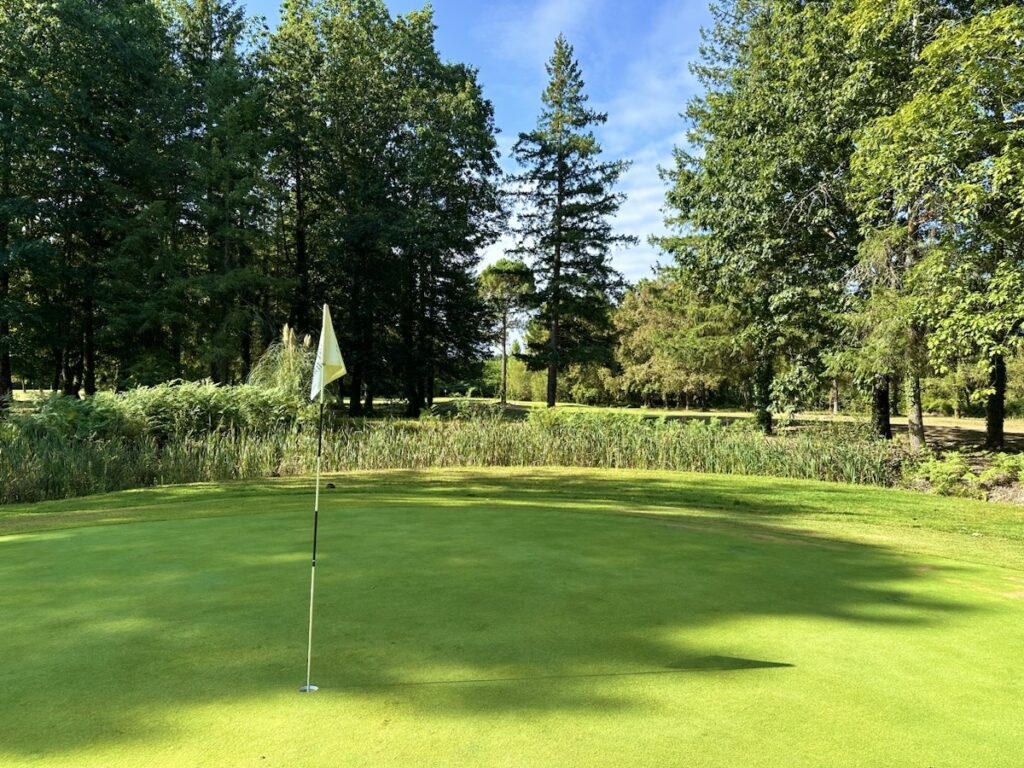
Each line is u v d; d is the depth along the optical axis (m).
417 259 30.28
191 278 23.45
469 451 14.20
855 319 13.55
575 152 30.98
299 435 13.95
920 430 14.11
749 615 3.61
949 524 8.12
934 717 2.43
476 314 33.41
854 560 5.12
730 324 22.23
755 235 16.06
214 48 28.11
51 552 4.95
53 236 23.73
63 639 3.10
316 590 3.92
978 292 10.72
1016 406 37.31
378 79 30.30
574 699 2.50
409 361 30.70
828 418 21.89
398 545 5.20
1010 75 9.09
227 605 3.62
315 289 31.27
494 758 2.06
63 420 12.01
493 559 4.75
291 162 30.12
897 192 11.96
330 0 30.62
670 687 2.62
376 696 2.50
